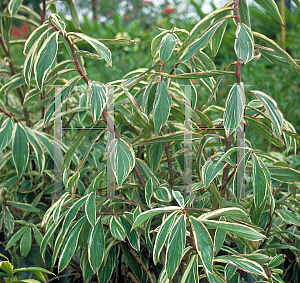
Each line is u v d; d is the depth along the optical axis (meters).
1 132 1.55
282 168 1.38
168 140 1.39
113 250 1.52
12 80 1.73
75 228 1.39
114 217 1.41
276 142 1.41
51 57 1.34
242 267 1.25
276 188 1.68
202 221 1.23
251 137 3.65
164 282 1.28
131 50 5.59
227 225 1.23
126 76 1.66
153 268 1.68
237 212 1.25
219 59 5.27
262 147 3.60
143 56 5.50
